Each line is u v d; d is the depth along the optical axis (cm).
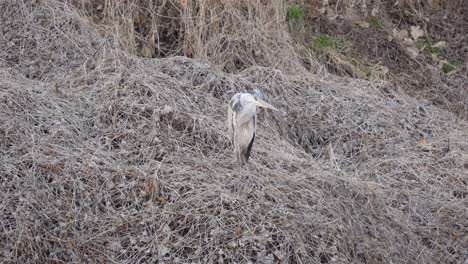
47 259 963
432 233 1116
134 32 1425
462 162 1231
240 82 1299
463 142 1283
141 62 1274
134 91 1174
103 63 1248
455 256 1096
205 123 1149
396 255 1059
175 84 1225
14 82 1186
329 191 1083
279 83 1338
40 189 1007
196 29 1409
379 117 1323
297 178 1085
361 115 1321
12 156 1041
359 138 1276
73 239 979
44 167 1027
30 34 1325
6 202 985
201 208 1003
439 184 1194
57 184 1015
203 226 988
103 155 1073
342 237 1016
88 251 974
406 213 1138
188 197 1017
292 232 987
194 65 1298
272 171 1096
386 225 1087
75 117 1133
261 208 1011
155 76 1231
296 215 1012
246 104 978
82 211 1003
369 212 1087
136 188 1028
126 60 1259
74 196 1009
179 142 1117
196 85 1269
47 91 1184
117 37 1339
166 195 1023
